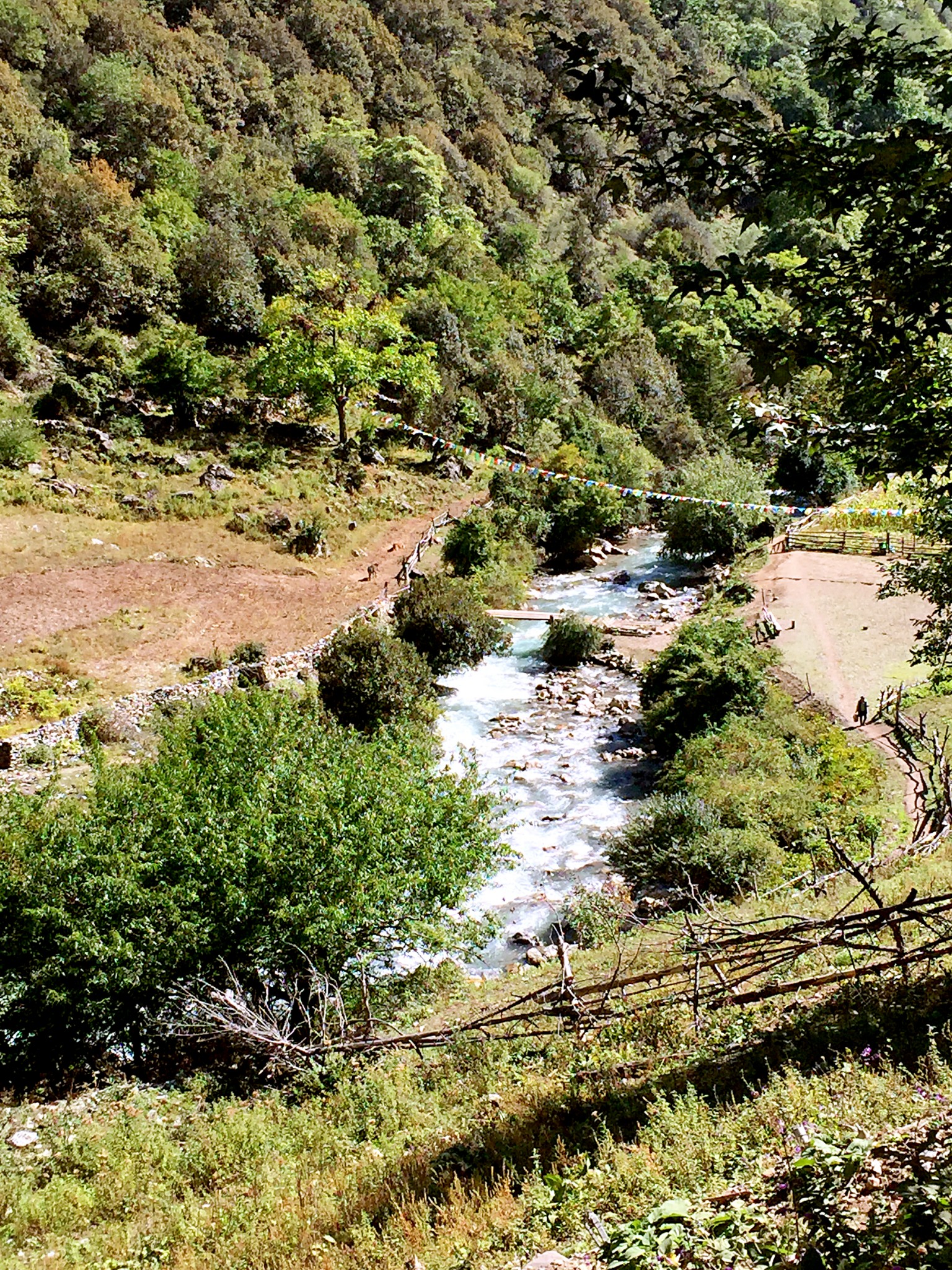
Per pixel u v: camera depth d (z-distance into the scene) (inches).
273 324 1652.3
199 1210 293.3
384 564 1332.4
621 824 707.4
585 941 538.0
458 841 503.2
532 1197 228.5
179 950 438.3
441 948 484.4
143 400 1551.4
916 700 765.3
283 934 455.2
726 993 326.0
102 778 518.6
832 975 312.0
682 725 807.7
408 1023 442.0
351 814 481.7
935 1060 237.3
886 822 570.6
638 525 1720.0
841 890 455.2
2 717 797.9
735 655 823.7
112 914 444.1
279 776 498.6
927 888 412.8
